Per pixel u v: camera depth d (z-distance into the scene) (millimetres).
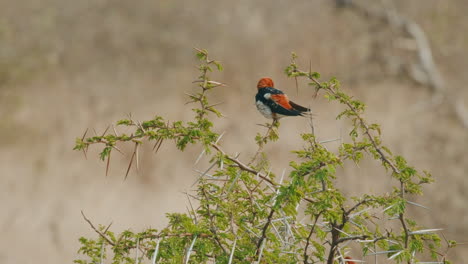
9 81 22141
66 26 24938
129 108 20406
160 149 18391
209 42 23281
